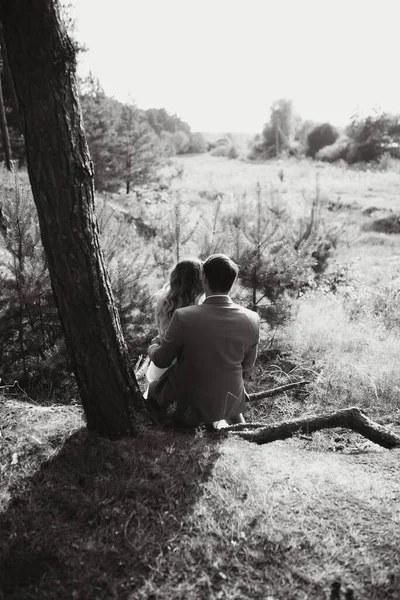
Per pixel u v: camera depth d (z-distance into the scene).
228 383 3.12
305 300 7.35
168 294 3.50
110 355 2.72
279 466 2.72
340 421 3.37
